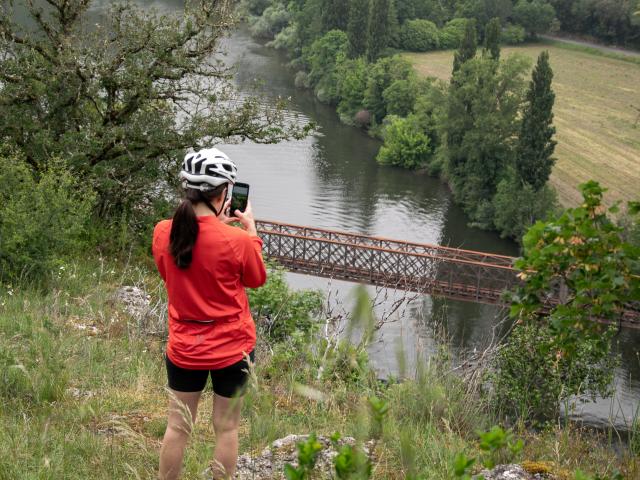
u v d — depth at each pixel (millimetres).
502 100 78562
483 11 142875
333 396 5344
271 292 9906
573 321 4578
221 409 3518
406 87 94812
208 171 3320
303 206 70625
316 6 120250
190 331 3422
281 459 4387
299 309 9930
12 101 15500
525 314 4777
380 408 1833
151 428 5059
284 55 125750
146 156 16578
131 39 15891
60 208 11133
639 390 35156
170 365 3508
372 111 98562
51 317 8094
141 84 15859
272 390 5938
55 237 10852
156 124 16734
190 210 3307
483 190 74125
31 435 4523
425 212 72812
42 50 15672
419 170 84188
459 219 71875
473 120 77750
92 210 15672
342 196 74375
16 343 6773
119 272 12602
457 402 5367
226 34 16688
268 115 17391
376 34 108312
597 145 90562
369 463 1781
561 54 137250
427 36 135375
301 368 6715
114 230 15422
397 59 100438
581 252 4410
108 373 6363
